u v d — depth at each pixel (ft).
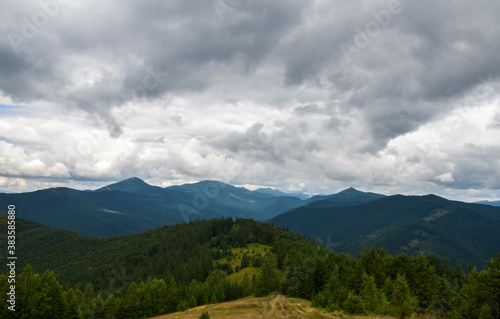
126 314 316.81
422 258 276.62
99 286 554.46
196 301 343.46
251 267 536.42
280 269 456.86
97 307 318.86
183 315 272.10
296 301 293.43
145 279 559.38
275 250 630.74
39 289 265.13
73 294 299.38
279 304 273.95
